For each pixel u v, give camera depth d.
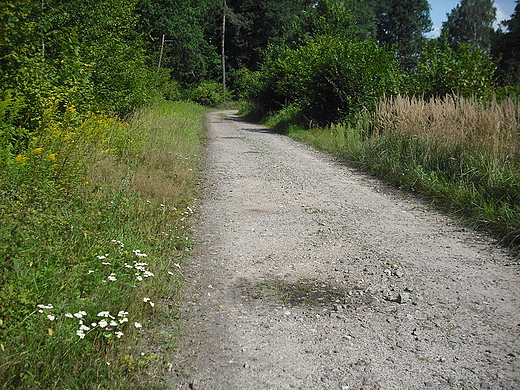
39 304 3.51
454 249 6.00
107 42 12.07
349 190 9.45
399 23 64.94
